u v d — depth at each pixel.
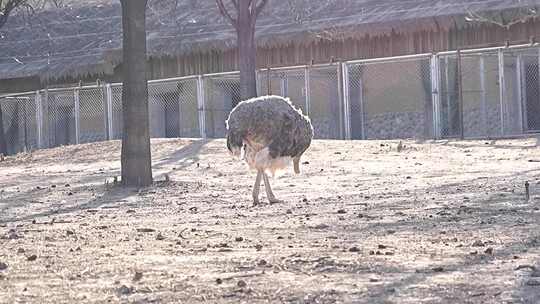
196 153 43.81
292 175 35.25
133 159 33.38
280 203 26.95
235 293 13.17
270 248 17.59
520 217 21.16
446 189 28.38
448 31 56.62
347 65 51.66
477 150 41.12
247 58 52.94
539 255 15.82
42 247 18.78
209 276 14.61
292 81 61.12
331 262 15.51
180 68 64.31
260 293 13.12
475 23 55.72
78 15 79.56
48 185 35.84
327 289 13.27
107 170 40.69
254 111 26.27
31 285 14.37
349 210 24.19
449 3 58.91
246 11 52.97
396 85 58.38
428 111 57.19
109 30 76.00
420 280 13.80
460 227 19.86
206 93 63.12
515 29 54.84
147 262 16.22
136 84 33.34
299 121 26.72
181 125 63.88
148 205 28.16
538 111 57.00
